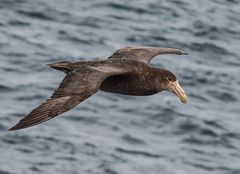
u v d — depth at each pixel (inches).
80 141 939.3
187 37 1306.6
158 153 936.9
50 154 909.8
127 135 965.8
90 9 1370.6
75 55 1179.9
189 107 1046.4
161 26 1337.4
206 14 1411.2
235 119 1035.9
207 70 1173.7
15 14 1291.8
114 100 1036.5
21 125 453.1
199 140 974.4
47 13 1318.9
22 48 1171.3
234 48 1285.7
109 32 1293.1
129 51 579.2
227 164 933.8
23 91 1032.2
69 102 468.4
